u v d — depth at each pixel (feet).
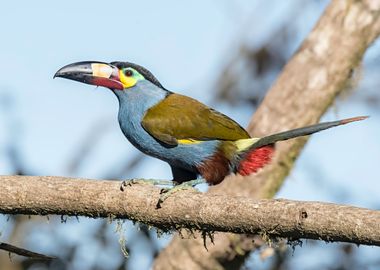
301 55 50.93
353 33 50.80
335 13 51.16
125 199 32.63
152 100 41.27
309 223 28.96
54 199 33.27
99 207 32.99
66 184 33.27
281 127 49.80
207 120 40.19
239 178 49.06
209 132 39.88
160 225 32.63
